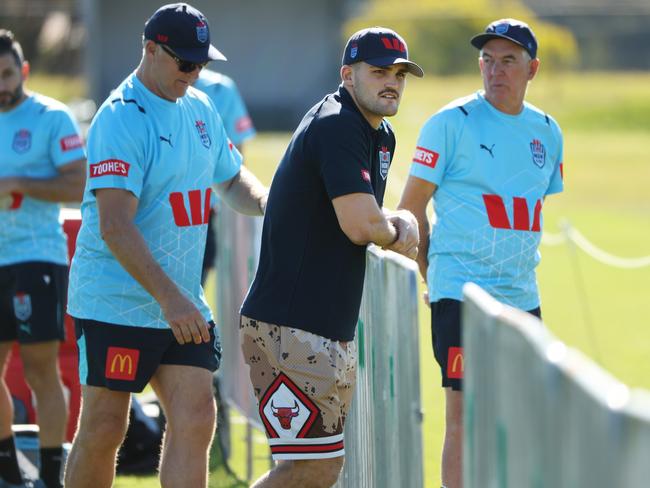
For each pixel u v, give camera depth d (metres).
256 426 20.31
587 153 113.44
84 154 19.69
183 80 14.48
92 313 14.80
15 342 20.92
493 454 8.89
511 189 17.36
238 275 21.56
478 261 17.30
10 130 19.42
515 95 17.42
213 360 15.13
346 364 13.88
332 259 13.68
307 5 140.12
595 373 6.64
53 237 19.48
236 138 26.95
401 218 13.97
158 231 14.77
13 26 138.88
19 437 20.95
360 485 14.76
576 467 6.81
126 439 21.12
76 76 137.38
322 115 13.63
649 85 183.75
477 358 9.41
